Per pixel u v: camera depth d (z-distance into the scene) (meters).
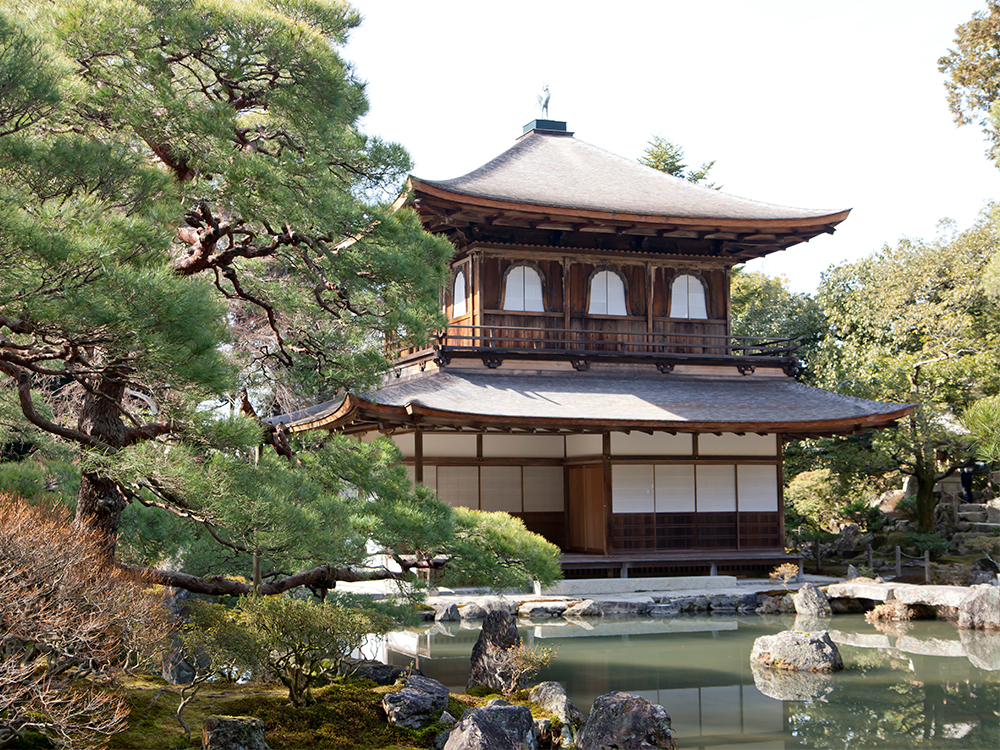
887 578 24.36
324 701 9.80
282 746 8.55
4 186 6.85
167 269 7.05
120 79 9.09
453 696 11.04
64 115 8.85
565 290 25.30
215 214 10.76
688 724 11.13
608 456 22.70
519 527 12.79
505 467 23.84
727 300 27.05
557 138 32.09
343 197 10.66
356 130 11.51
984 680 13.70
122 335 6.73
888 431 26.94
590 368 25.00
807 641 14.63
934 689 13.09
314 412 21.17
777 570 23.23
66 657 7.21
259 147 11.16
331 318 12.55
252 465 9.70
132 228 6.94
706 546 23.55
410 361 25.86
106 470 8.12
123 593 7.64
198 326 6.90
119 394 9.59
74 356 7.75
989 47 29.80
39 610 6.82
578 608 19.81
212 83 10.15
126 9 8.84
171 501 8.98
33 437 12.69
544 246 25.08
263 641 9.34
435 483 22.92
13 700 6.57
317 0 10.67
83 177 7.31
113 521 9.64
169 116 9.16
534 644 16.34
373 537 11.49
